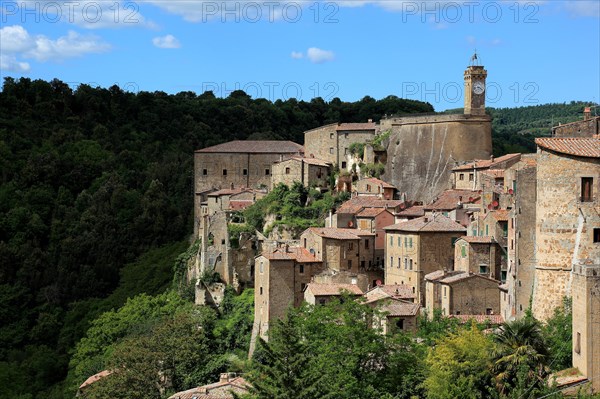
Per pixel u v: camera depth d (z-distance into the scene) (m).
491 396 96.94
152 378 164.25
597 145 116.44
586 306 96.81
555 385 91.88
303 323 120.06
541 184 116.62
